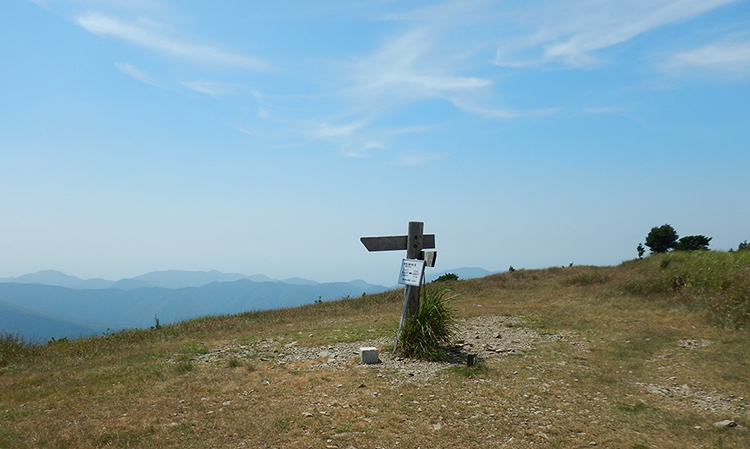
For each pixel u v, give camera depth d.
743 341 8.30
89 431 4.81
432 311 8.66
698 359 7.47
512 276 22.33
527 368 7.29
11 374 8.16
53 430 4.86
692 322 10.12
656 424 4.96
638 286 14.60
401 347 8.38
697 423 4.98
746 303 9.91
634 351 8.29
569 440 4.55
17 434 4.78
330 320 13.95
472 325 11.81
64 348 11.08
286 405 5.59
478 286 20.00
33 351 10.63
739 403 5.54
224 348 9.52
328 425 4.94
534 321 11.88
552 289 18.11
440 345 8.86
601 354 8.20
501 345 9.24
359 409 5.44
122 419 5.18
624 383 6.49
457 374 6.93
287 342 9.95
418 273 8.47
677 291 13.23
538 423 5.00
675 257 17.50
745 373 6.60
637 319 11.08
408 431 4.78
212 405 5.64
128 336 12.56
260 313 16.25
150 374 7.22
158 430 4.82
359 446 4.43
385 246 8.86
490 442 4.51
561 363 7.63
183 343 10.38
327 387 6.36
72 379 7.22
